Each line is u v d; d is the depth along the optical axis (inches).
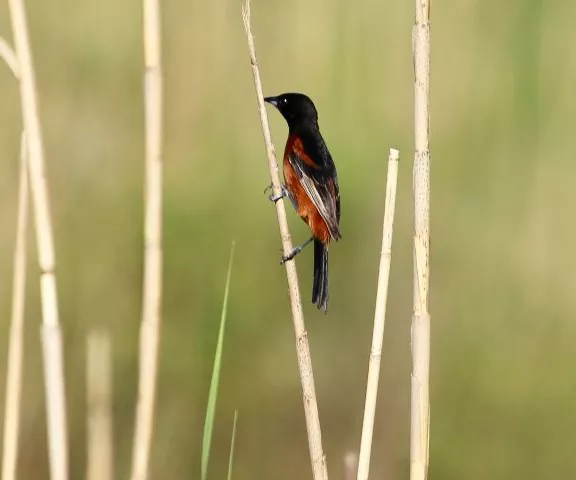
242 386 341.1
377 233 346.0
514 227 348.5
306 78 348.2
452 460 340.2
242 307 343.3
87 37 345.7
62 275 341.4
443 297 346.6
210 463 339.0
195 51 346.9
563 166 349.4
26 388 337.7
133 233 343.0
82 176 344.5
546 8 350.9
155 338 319.6
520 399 342.3
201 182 346.0
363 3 348.5
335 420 341.1
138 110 345.4
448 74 350.6
